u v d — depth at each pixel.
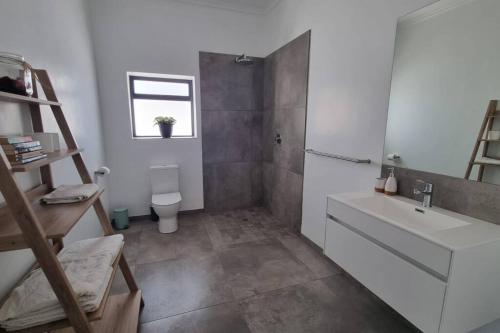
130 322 1.48
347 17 1.96
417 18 1.43
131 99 3.14
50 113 1.58
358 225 1.42
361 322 1.62
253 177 3.73
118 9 2.79
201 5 3.07
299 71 2.64
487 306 1.08
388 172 1.69
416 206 1.42
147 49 2.95
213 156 3.47
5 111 1.10
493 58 1.12
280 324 1.60
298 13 2.61
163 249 2.53
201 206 3.54
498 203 1.15
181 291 1.89
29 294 0.95
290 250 2.53
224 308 1.73
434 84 1.37
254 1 3.06
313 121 2.47
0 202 1.03
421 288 1.08
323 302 1.80
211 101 3.32
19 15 1.26
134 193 3.20
